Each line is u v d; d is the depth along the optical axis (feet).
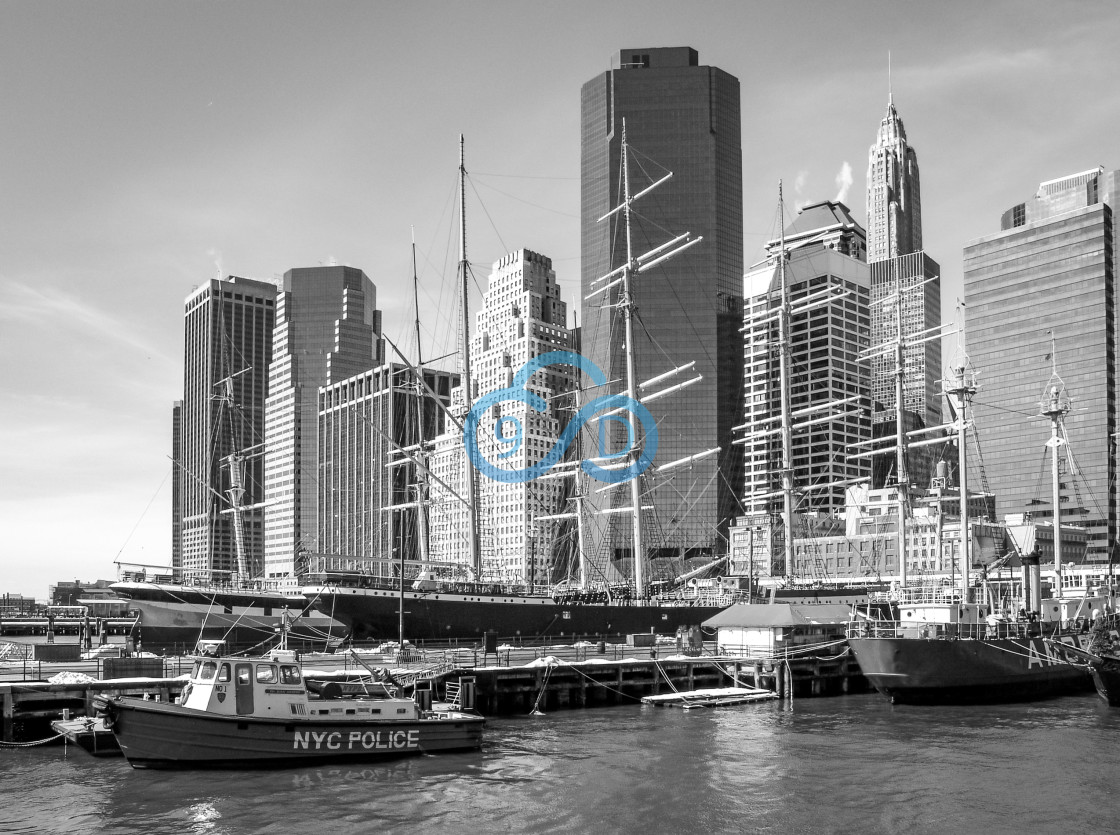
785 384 460.96
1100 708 242.37
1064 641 269.85
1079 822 138.00
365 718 173.88
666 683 266.36
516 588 386.11
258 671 168.14
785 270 469.98
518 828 135.54
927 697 247.09
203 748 162.20
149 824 135.85
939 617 271.69
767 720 223.51
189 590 318.24
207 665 168.96
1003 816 140.87
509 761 174.81
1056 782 159.94
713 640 395.55
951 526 581.53
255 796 149.28
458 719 181.88
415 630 334.85
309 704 170.50
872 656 249.55
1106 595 349.82
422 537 489.67
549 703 243.81
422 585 346.54
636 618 388.98
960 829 135.13
